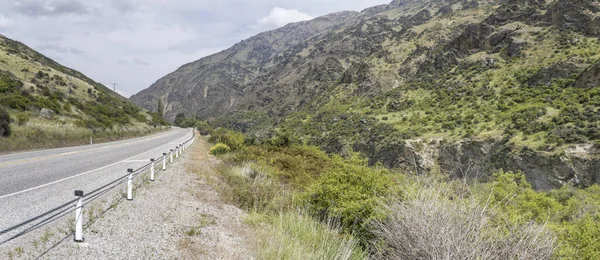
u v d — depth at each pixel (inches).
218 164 757.9
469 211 168.2
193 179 521.3
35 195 300.0
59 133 1035.9
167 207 324.8
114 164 588.7
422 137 2541.8
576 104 2198.6
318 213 331.0
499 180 370.3
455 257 152.2
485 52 4256.9
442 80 4116.6
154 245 218.5
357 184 309.1
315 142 3462.1
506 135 2074.3
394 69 5895.7
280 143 1147.3
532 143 1892.2
